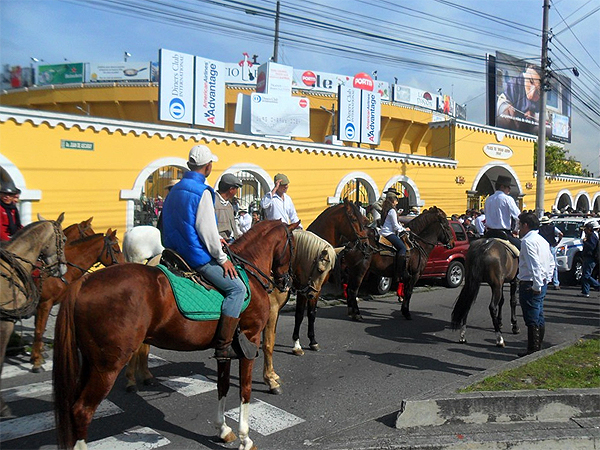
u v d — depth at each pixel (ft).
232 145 46.75
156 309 12.94
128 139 40.88
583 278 42.19
